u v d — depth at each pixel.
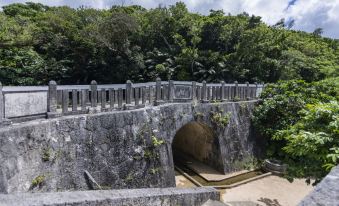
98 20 22.94
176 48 25.36
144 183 9.59
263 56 25.45
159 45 26.78
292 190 10.91
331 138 5.06
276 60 25.73
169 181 10.56
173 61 24.20
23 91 6.89
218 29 26.33
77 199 2.82
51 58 21.33
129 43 23.34
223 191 10.70
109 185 8.53
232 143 13.36
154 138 10.16
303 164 6.46
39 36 19.86
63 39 20.64
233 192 10.63
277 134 7.50
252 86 15.64
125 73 22.69
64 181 7.16
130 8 32.12
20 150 5.83
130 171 9.25
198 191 4.50
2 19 18.58
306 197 1.65
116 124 9.05
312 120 5.97
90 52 21.16
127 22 22.09
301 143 5.60
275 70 25.72
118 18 21.77
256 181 11.88
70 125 7.64
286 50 29.94
